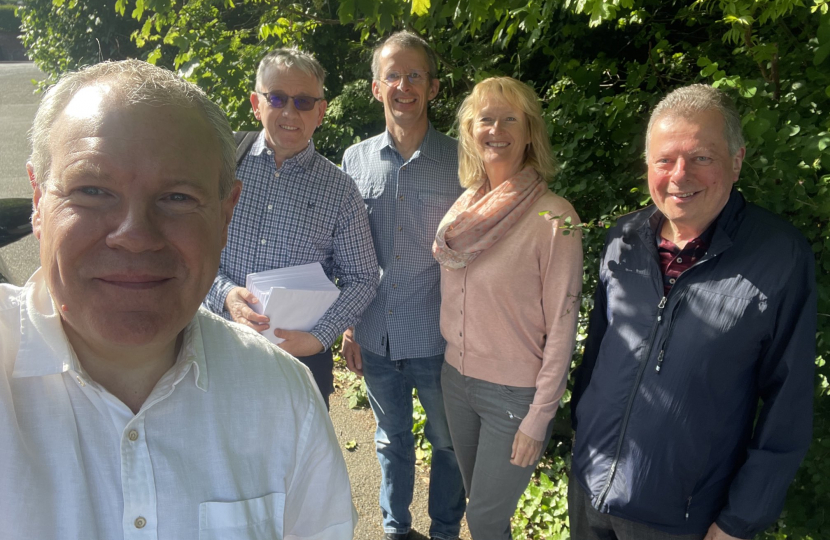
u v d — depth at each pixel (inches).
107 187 33.4
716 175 66.6
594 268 105.1
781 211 77.9
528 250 85.0
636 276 73.7
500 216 87.2
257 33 193.9
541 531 115.4
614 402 71.7
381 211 106.7
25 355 34.9
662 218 75.3
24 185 329.4
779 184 80.9
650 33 140.5
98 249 33.6
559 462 124.3
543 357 86.1
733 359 64.8
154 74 35.8
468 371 92.2
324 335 94.0
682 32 138.7
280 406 42.3
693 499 67.6
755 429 66.9
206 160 36.5
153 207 34.4
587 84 124.0
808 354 63.8
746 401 67.1
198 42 178.7
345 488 47.9
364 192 108.0
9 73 665.0
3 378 34.1
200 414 39.5
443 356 106.7
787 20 110.2
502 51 173.6
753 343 64.2
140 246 33.4
